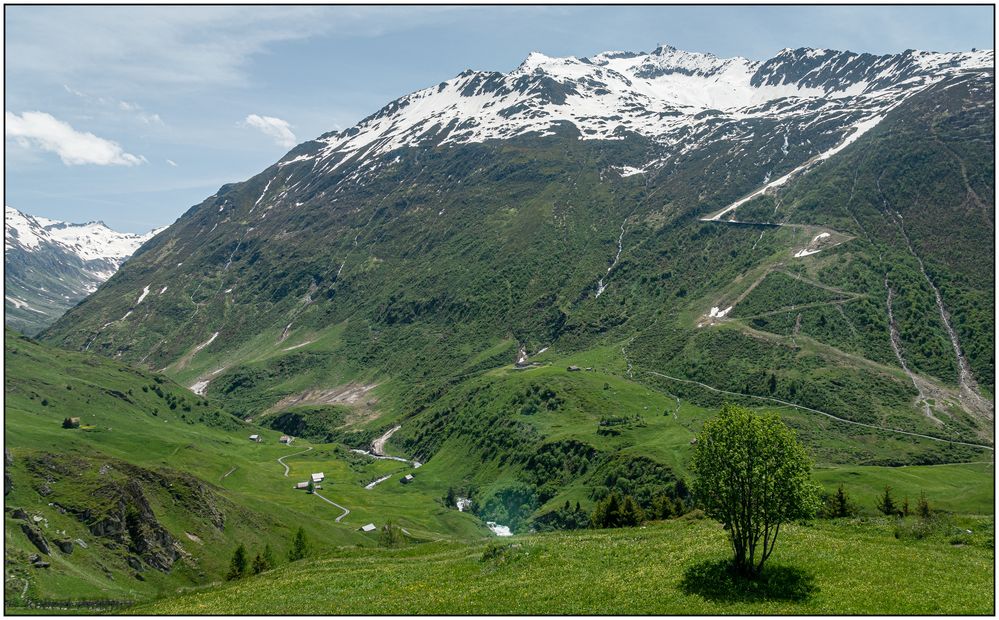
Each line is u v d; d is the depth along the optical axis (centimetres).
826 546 5356
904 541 5500
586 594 4875
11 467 12269
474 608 4825
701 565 5109
